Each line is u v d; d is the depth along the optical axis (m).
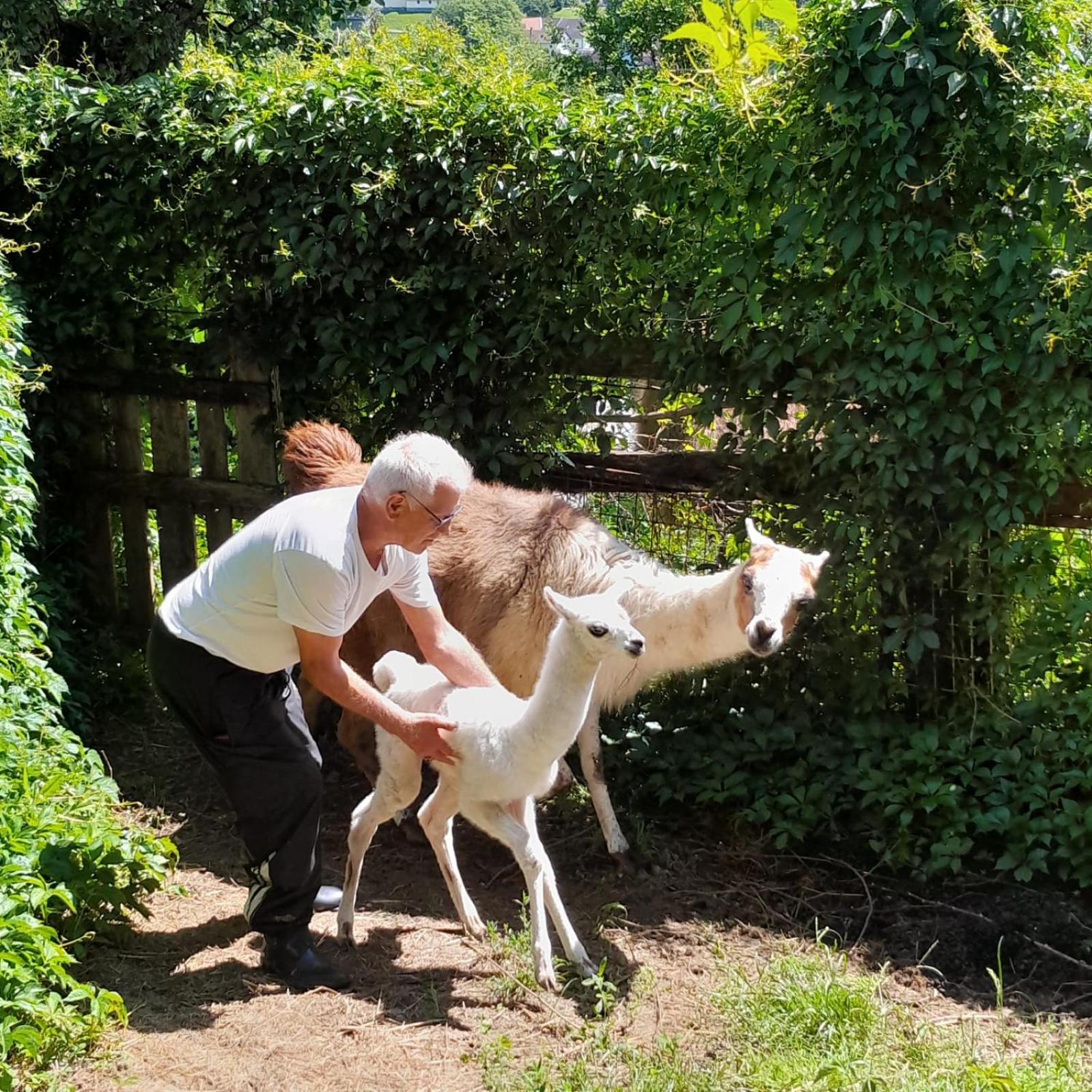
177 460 6.54
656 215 5.00
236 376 6.24
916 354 4.52
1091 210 4.27
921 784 4.70
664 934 4.25
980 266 4.45
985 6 4.28
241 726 3.63
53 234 6.44
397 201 5.38
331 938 4.15
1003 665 4.83
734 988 3.79
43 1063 3.29
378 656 5.01
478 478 5.67
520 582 4.74
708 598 4.49
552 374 5.55
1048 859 4.57
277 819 3.71
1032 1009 3.81
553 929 4.26
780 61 4.54
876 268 4.53
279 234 5.63
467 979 3.90
